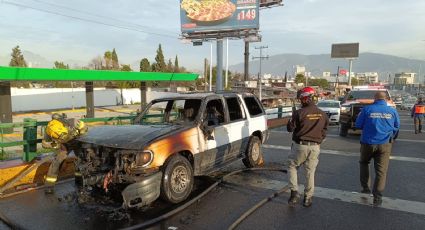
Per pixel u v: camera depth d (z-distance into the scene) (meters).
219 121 7.38
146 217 5.31
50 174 6.47
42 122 7.89
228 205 5.85
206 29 41.75
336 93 81.06
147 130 6.05
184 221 5.18
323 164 9.02
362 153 6.23
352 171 8.23
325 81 126.56
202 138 6.54
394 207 5.79
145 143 5.46
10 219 5.26
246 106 8.35
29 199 6.16
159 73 40.41
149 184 5.39
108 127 6.61
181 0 42.66
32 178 7.20
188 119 7.10
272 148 11.61
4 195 6.34
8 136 17.14
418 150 11.20
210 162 6.82
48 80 29.02
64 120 6.53
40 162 7.15
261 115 8.90
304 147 5.68
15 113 39.69
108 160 5.76
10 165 7.14
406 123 22.44
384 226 5.03
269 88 68.62
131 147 5.41
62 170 7.55
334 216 5.40
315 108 5.72
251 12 39.97
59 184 7.07
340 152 10.81
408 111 44.88
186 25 42.59
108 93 56.56
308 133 5.66
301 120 5.69
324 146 12.02
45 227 4.97
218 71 42.56
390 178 7.60
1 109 26.06
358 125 6.25
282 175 7.78
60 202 5.98
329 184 7.12
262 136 8.77
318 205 5.88
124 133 5.96
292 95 72.00
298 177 7.64
